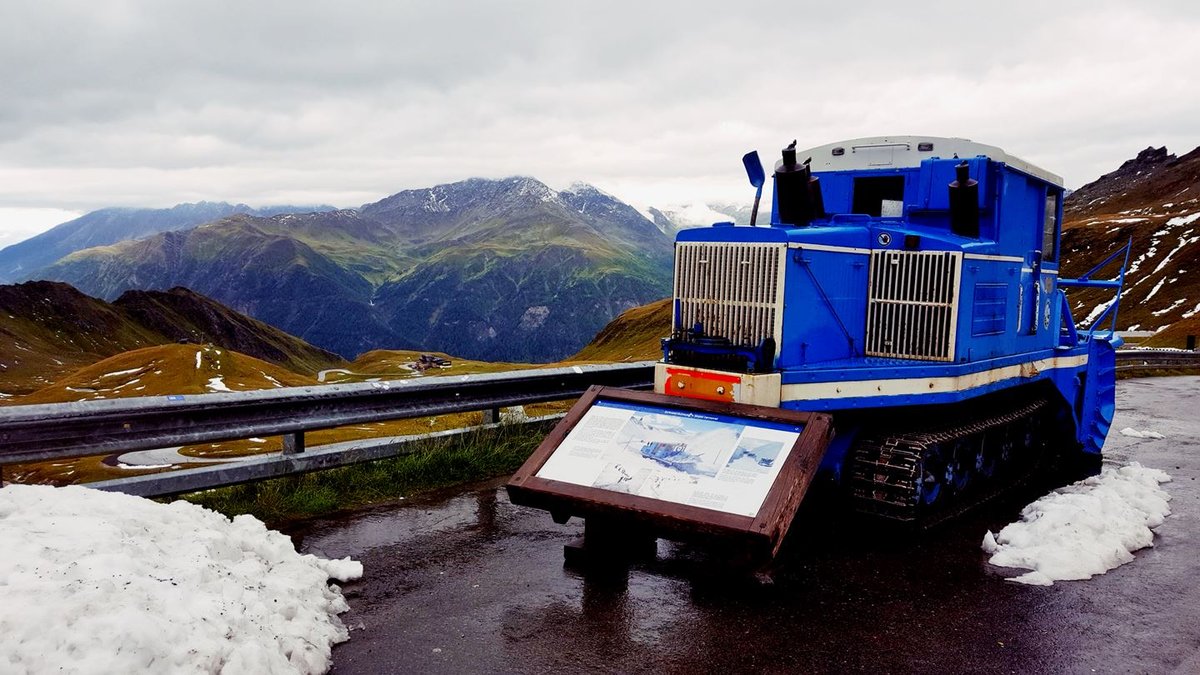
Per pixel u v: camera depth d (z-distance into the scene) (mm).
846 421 7699
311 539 6812
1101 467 10805
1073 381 10945
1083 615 5703
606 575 6246
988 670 4867
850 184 9320
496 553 6645
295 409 7695
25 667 3604
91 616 3928
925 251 7855
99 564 4367
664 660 4898
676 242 7668
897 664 4922
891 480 7277
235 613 4449
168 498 7367
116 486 6543
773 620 5516
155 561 4664
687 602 5789
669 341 7531
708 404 6816
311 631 4855
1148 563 6836
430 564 6359
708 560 6625
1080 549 6742
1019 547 6984
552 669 4750
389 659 4824
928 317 7875
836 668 4855
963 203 8227
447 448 9172
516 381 9703
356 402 8211
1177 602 5977
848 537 7395
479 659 4852
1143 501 8477
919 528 7516
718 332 7406
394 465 8656
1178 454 11773
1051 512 7520
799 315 7262
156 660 3867
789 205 8617
